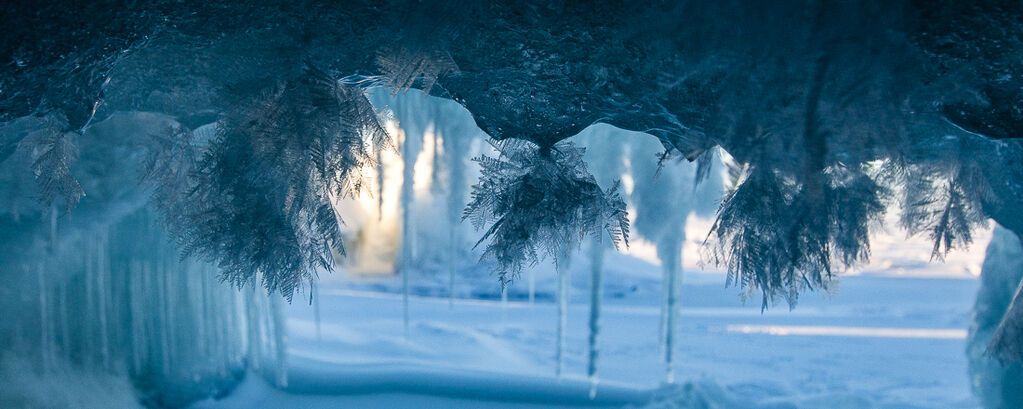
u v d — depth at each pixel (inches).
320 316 311.3
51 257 147.5
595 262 204.5
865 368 256.8
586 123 66.3
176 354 193.5
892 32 58.4
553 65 64.0
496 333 297.7
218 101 68.4
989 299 160.2
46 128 68.0
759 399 217.0
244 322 220.8
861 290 406.9
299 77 65.5
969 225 67.6
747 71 61.7
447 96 69.6
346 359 229.8
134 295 184.9
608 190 69.1
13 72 60.9
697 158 68.6
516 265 67.6
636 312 362.3
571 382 214.1
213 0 63.7
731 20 60.9
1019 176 67.9
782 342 297.4
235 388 202.5
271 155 65.4
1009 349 74.7
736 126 62.8
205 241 66.6
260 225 65.4
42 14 60.6
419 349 249.0
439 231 403.5
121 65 67.1
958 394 222.2
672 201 218.7
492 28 63.1
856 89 59.9
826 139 61.4
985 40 57.1
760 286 65.1
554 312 356.5
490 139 67.9
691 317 346.3
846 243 63.6
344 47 64.7
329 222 65.9
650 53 62.6
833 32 59.4
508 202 66.6
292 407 194.4
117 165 116.0
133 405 174.1
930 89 59.6
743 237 64.7
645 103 64.6
